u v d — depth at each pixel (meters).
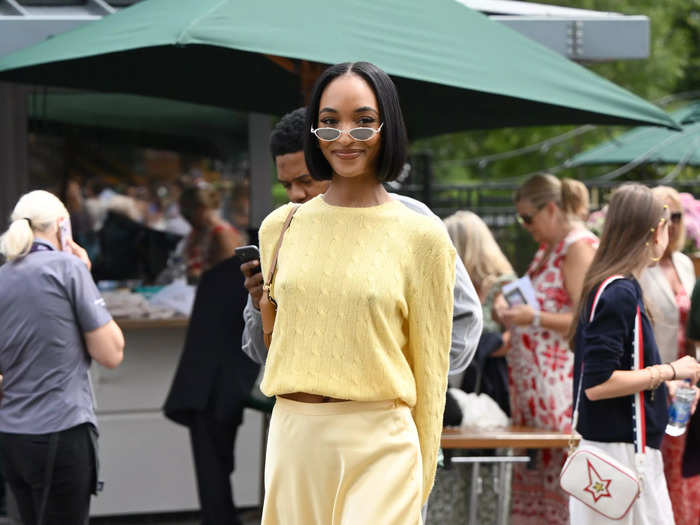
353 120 2.66
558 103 4.49
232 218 7.14
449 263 2.68
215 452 5.73
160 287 7.00
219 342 5.63
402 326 2.69
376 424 2.66
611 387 3.95
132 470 6.75
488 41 4.68
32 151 6.84
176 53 5.53
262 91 6.41
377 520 2.62
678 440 5.24
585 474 3.96
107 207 6.98
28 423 4.13
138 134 7.02
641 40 6.17
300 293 2.67
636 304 4.01
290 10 4.23
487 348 5.09
